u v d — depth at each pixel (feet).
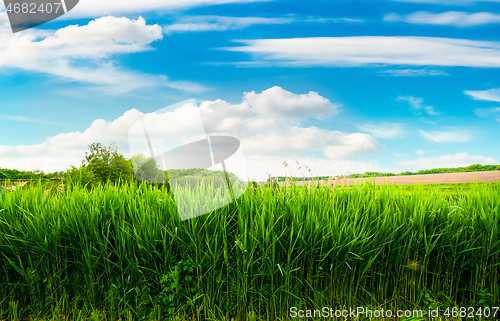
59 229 8.87
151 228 8.71
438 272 9.04
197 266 8.48
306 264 8.86
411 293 8.95
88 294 8.71
